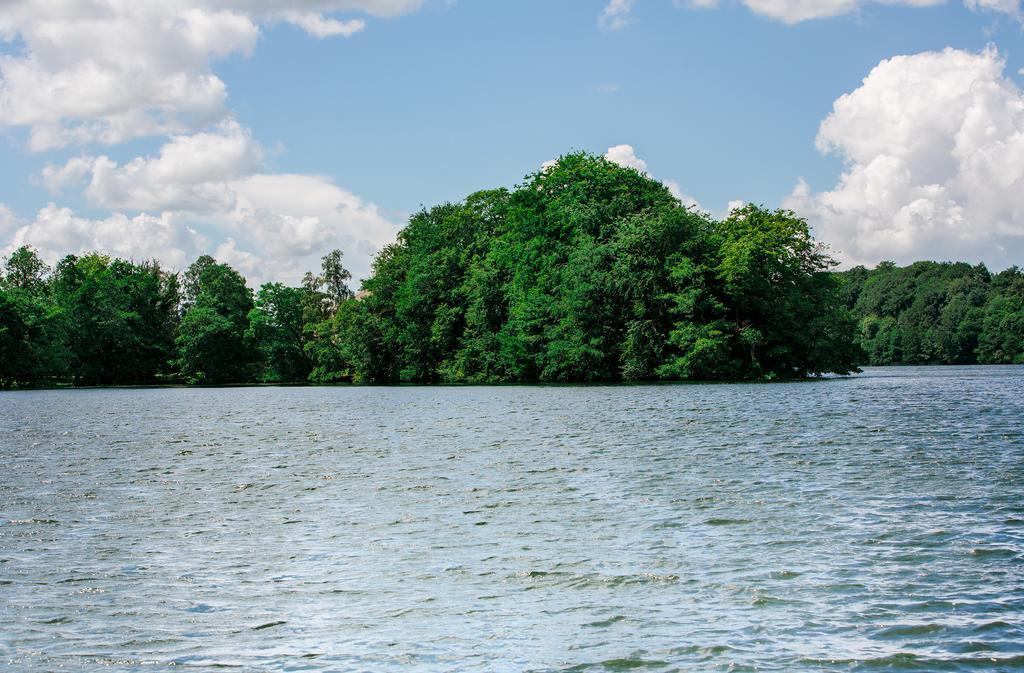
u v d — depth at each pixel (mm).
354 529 16219
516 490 19875
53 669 9641
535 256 88438
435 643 10266
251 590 12508
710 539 14766
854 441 27641
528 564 13500
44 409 58125
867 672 9141
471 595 12055
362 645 10258
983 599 11305
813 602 11359
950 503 17328
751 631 10375
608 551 14148
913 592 11664
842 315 83562
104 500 19812
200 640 10531
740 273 76500
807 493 18625
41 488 21609
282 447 30453
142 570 13680
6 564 14109
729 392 58781
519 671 9391
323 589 12477
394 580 12836
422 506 18266
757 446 26797
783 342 81250
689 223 80625
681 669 9320
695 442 28234
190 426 41094
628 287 78688
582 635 10398
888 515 16312
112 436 35938
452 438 31922
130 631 10859
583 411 43750
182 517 17734
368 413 48531
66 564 14070
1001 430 30453
